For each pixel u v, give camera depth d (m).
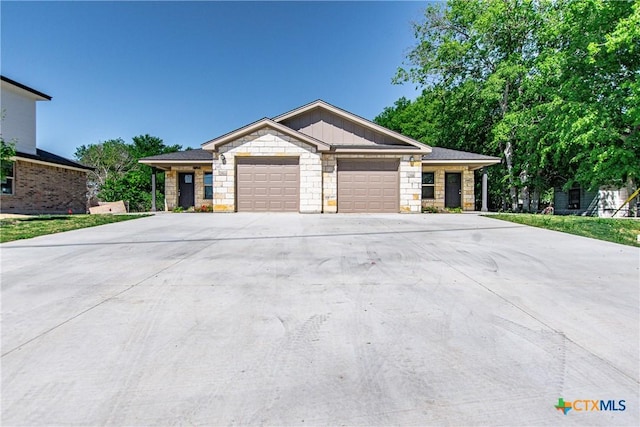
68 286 3.72
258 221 10.38
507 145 19.83
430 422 1.62
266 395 1.83
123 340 2.45
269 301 3.26
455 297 3.38
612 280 4.01
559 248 6.07
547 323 2.75
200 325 2.71
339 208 14.23
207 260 5.00
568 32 14.41
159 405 1.74
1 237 7.05
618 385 1.91
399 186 14.29
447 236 7.44
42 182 16.52
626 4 12.26
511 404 1.75
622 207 14.74
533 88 17.27
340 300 3.28
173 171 17.44
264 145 13.60
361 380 1.96
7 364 2.11
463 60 20.98
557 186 20.09
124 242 6.54
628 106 12.66
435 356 2.22
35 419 1.63
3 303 3.18
